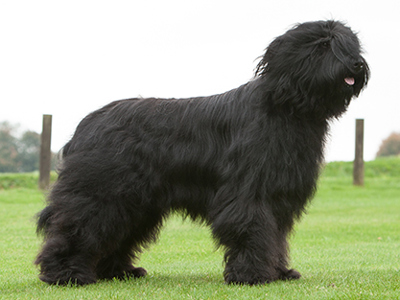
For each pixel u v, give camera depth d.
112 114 5.25
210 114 5.00
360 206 14.64
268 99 4.79
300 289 4.53
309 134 4.84
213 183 4.97
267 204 4.77
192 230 10.04
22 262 6.68
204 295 4.38
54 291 4.66
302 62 4.64
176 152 5.01
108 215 4.99
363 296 4.16
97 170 5.02
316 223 11.39
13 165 42.22
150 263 6.88
